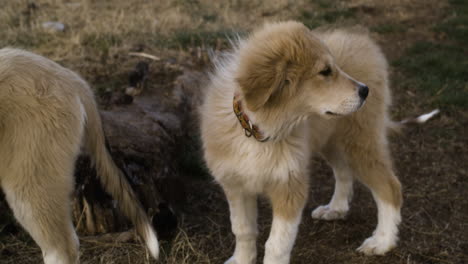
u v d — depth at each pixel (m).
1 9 8.38
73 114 3.01
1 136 2.86
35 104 2.89
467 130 5.78
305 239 4.02
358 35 3.91
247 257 3.51
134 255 3.65
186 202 4.38
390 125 4.23
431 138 5.62
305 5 10.01
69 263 3.07
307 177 3.26
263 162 3.11
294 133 3.15
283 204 3.19
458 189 4.71
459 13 9.62
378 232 3.87
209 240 3.93
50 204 2.96
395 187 3.82
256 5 9.90
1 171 2.93
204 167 4.72
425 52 7.75
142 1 9.71
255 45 3.00
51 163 2.93
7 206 3.90
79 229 3.75
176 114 5.04
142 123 4.44
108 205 3.69
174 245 3.72
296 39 2.94
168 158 4.28
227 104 3.19
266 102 2.93
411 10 9.92
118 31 7.33
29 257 3.62
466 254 3.84
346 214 4.29
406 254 3.83
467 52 7.83
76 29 7.48
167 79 5.74
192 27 8.01
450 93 6.40
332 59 3.00
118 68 6.02
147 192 3.76
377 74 3.77
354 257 3.80
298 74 2.91
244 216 3.42
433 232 4.09
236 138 3.12
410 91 6.60
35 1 9.08
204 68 6.11
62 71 3.12
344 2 10.31
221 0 10.15
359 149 3.76
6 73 2.88
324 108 3.00
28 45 6.63
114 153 3.77
